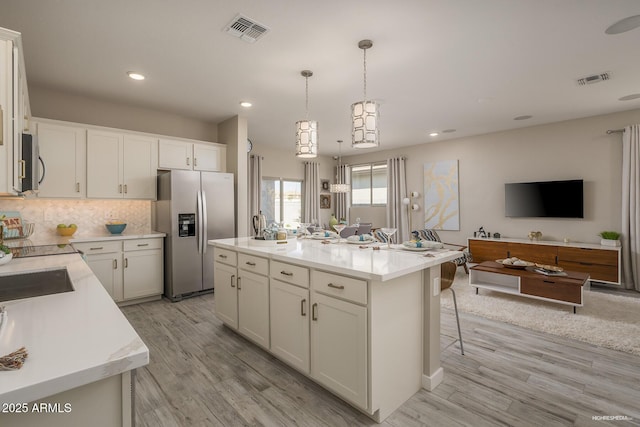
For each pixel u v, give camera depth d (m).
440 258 2.06
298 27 2.38
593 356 2.50
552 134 5.16
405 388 1.93
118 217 4.14
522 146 5.47
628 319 3.24
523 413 1.82
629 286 4.44
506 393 2.02
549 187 5.14
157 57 2.86
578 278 3.51
